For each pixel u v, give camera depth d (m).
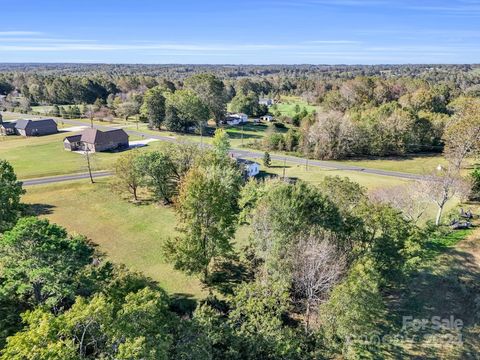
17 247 19.77
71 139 84.75
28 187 56.97
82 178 62.28
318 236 26.47
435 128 85.94
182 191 33.50
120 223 45.59
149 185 51.38
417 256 28.48
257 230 28.66
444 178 41.88
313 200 29.22
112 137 86.50
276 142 90.25
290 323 25.22
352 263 25.38
